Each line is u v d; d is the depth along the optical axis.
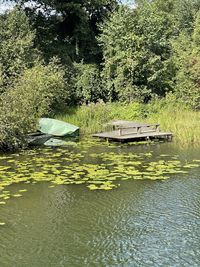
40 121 20.97
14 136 16.67
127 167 13.68
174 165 13.99
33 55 25.70
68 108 26.14
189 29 32.53
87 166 13.78
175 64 27.66
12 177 12.28
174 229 8.68
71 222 9.07
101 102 27.17
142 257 7.49
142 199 10.55
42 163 14.23
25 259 7.45
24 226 8.87
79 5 29.45
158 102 25.97
